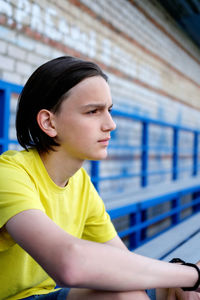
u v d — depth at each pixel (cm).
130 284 58
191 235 150
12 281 73
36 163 75
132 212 253
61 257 54
